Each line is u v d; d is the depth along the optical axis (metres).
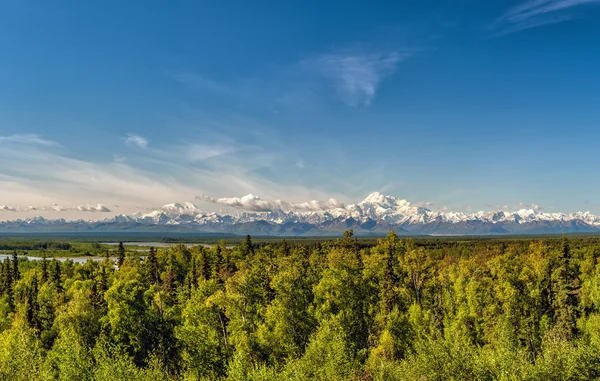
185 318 75.31
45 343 79.50
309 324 72.06
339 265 97.81
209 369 57.25
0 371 45.28
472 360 40.84
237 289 77.19
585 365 39.75
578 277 130.12
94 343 67.06
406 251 141.25
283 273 84.06
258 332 67.06
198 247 175.75
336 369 43.31
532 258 136.00
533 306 84.25
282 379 40.66
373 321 78.12
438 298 99.81
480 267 114.94
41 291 121.06
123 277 126.19
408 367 42.53
